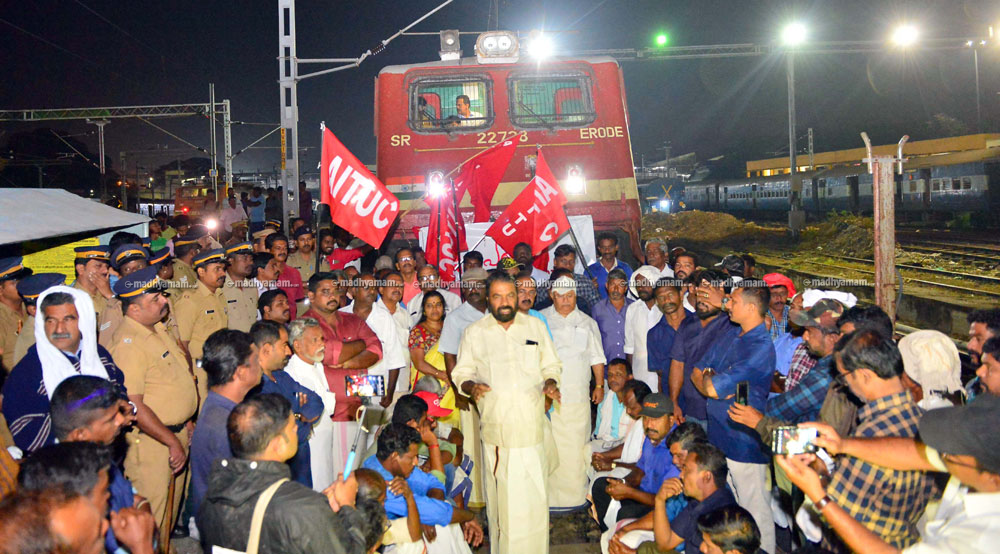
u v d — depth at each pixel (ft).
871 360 10.09
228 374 12.34
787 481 16.65
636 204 31.58
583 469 19.60
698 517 12.03
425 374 19.92
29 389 12.91
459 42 34.63
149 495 15.17
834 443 9.23
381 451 13.64
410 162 32.01
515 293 15.94
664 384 20.62
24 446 12.86
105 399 10.89
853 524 8.79
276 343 14.16
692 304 21.24
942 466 8.66
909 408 10.11
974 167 88.99
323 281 17.57
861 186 109.40
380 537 11.71
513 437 15.83
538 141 32.32
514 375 15.97
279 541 9.16
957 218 91.66
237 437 9.57
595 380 22.02
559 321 19.54
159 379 15.35
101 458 8.45
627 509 16.55
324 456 16.49
